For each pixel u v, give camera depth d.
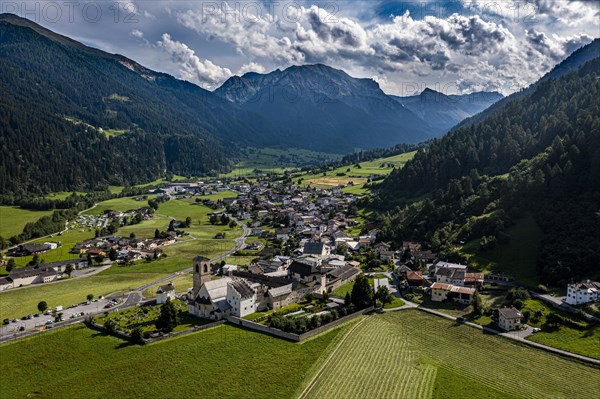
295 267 182.62
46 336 131.00
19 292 191.12
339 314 141.75
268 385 101.25
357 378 104.00
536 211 196.38
